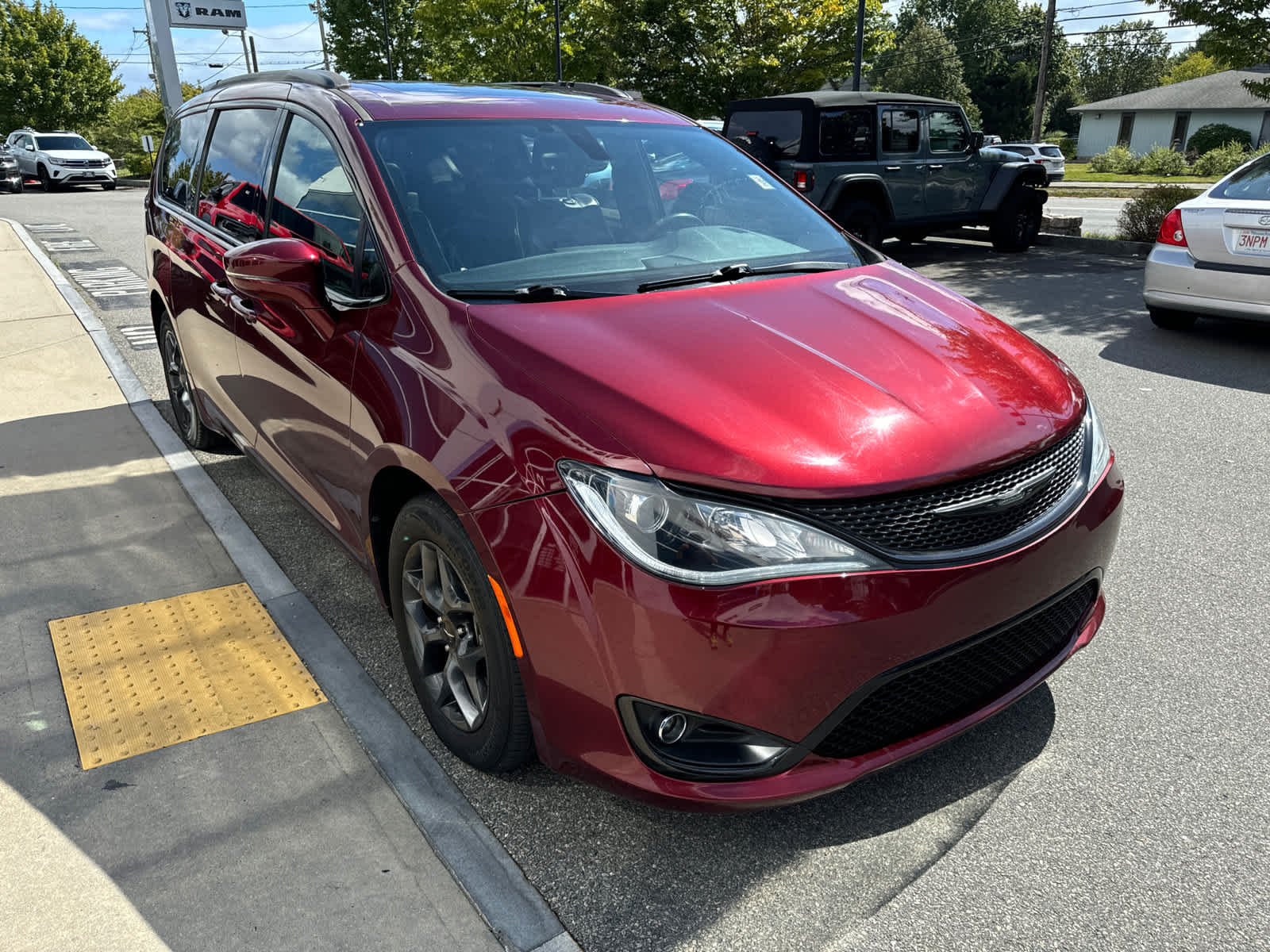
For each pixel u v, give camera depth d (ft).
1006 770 8.46
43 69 135.64
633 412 6.79
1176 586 11.68
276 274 8.80
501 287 8.51
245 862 7.33
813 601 6.30
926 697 7.13
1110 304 28.60
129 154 138.72
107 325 25.95
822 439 6.73
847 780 6.83
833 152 35.12
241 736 8.86
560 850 7.52
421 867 7.30
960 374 7.86
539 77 82.23
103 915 6.82
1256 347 22.91
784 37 69.26
